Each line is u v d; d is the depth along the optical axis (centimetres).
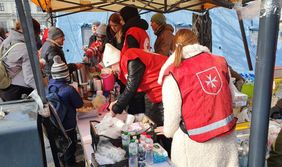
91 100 274
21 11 120
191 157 148
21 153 108
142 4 490
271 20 123
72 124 223
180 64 144
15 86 294
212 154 146
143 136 167
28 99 142
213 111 142
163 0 477
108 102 259
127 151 156
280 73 268
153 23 384
